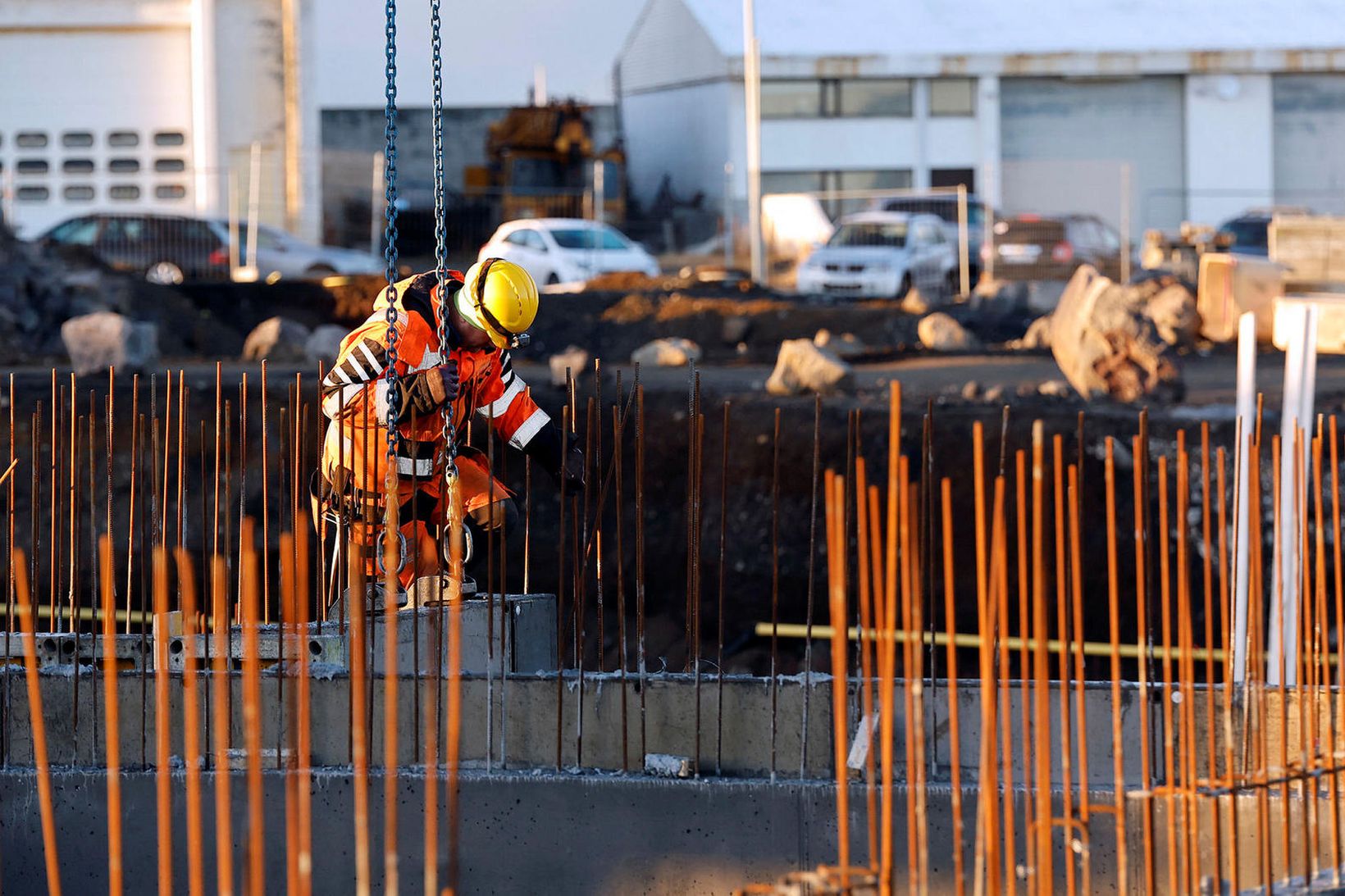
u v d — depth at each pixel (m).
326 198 113.56
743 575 40.78
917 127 131.62
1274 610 22.84
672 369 57.72
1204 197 130.25
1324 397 46.34
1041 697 13.52
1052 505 39.84
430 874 10.99
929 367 57.12
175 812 18.36
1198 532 39.28
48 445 43.12
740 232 108.88
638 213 136.25
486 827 18.23
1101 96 132.88
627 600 40.53
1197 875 15.41
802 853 17.89
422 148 159.75
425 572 21.34
